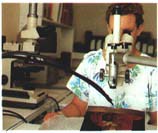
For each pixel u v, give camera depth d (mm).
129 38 718
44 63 646
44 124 839
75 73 708
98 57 1046
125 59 607
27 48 1229
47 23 2123
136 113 853
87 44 2779
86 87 1063
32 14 1317
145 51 2553
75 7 2908
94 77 1001
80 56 2674
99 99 1022
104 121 776
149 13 2746
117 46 641
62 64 672
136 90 1009
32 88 1286
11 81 1273
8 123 909
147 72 1006
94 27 2922
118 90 975
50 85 1880
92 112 846
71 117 915
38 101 1194
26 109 1156
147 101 1007
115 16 650
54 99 1376
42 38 1361
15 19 1786
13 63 1267
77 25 2945
